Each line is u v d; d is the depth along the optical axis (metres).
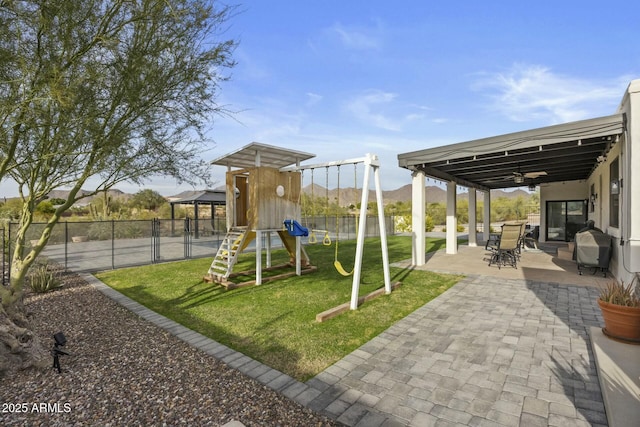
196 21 3.46
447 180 10.97
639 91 5.32
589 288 6.32
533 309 5.10
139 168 3.91
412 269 8.65
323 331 4.34
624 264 5.91
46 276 7.02
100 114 3.24
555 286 6.53
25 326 3.62
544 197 15.50
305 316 4.97
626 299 3.48
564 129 6.18
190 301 5.94
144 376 3.12
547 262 9.33
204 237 21.70
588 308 5.09
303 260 9.37
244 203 9.67
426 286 6.75
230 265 7.21
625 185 5.77
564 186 14.77
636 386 2.66
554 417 2.49
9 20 2.64
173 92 3.64
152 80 3.38
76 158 3.59
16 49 2.78
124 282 7.64
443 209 29.03
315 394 2.83
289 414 2.54
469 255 11.13
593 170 10.62
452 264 9.31
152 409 2.57
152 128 3.76
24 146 3.25
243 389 2.90
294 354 3.65
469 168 9.84
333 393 2.85
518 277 7.41
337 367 3.33
